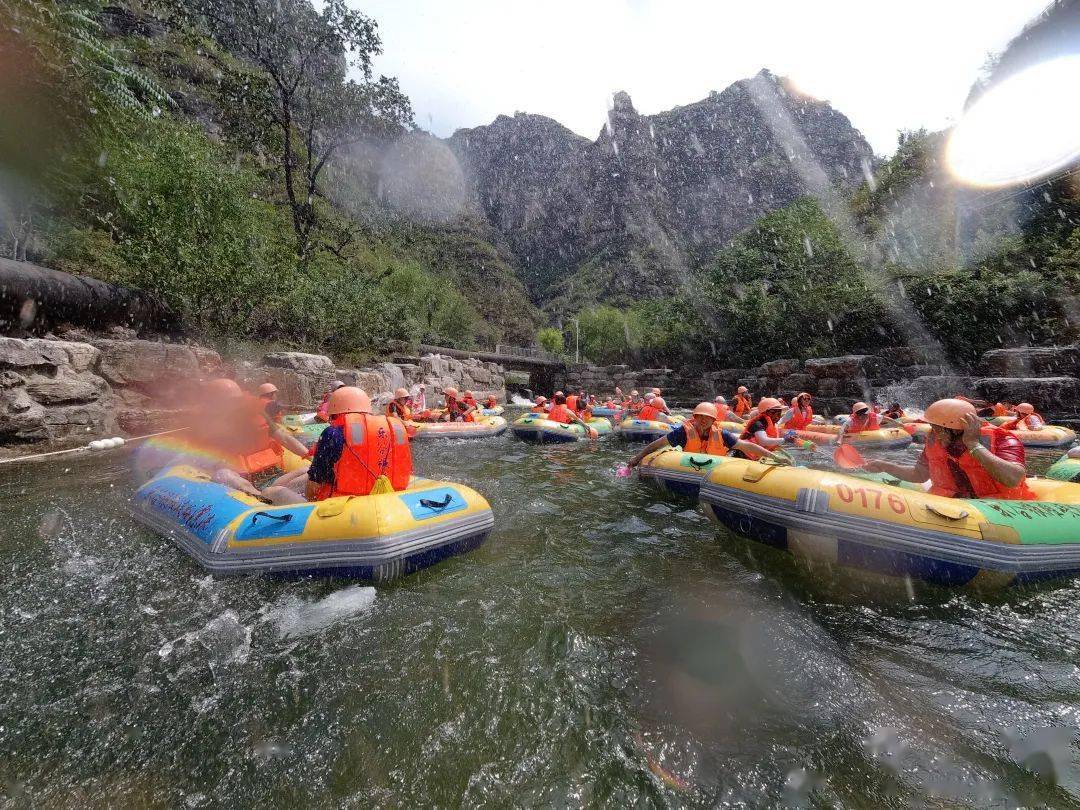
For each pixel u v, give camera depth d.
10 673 2.34
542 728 1.97
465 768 1.77
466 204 172.12
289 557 3.26
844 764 1.78
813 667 2.36
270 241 20.95
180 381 11.17
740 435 6.11
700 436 6.23
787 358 26.08
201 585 3.24
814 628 2.74
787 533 3.69
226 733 1.96
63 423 8.80
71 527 4.32
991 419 11.60
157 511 4.24
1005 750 1.85
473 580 3.37
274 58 29.34
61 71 11.55
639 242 140.38
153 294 13.12
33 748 1.89
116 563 3.57
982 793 1.65
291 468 6.18
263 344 17.16
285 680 2.29
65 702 2.15
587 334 49.59
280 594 3.12
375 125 31.78
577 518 4.88
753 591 3.21
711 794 1.66
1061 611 2.95
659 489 6.06
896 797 1.64
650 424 10.51
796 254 28.75
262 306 16.92
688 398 28.03
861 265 25.97
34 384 8.47
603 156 163.88
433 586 3.26
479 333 105.19
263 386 6.26
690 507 5.29
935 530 3.20
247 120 31.05
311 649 2.54
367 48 29.56
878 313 22.94
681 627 2.74
